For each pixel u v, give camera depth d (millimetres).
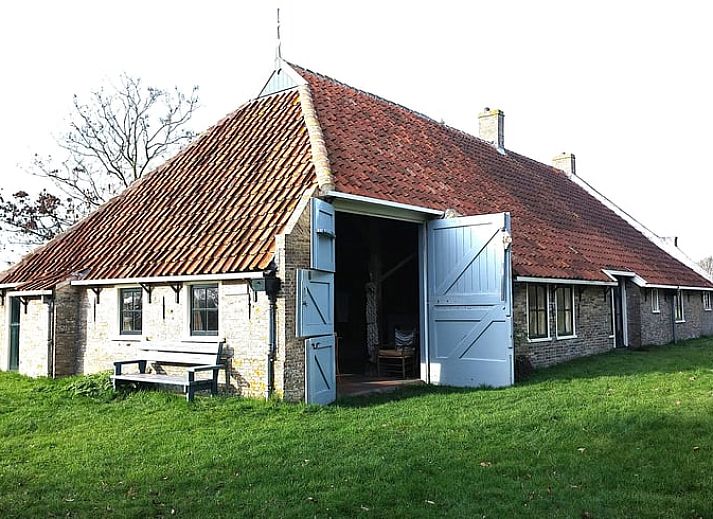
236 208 13469
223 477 7383
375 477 7273
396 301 18641
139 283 13383
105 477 7496
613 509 6391
